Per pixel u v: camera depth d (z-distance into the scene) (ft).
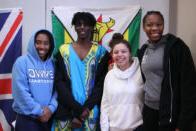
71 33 9.87
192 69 6.71
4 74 10.13
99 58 8.38
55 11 9.93
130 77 7.59
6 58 10.13
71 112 8.05
